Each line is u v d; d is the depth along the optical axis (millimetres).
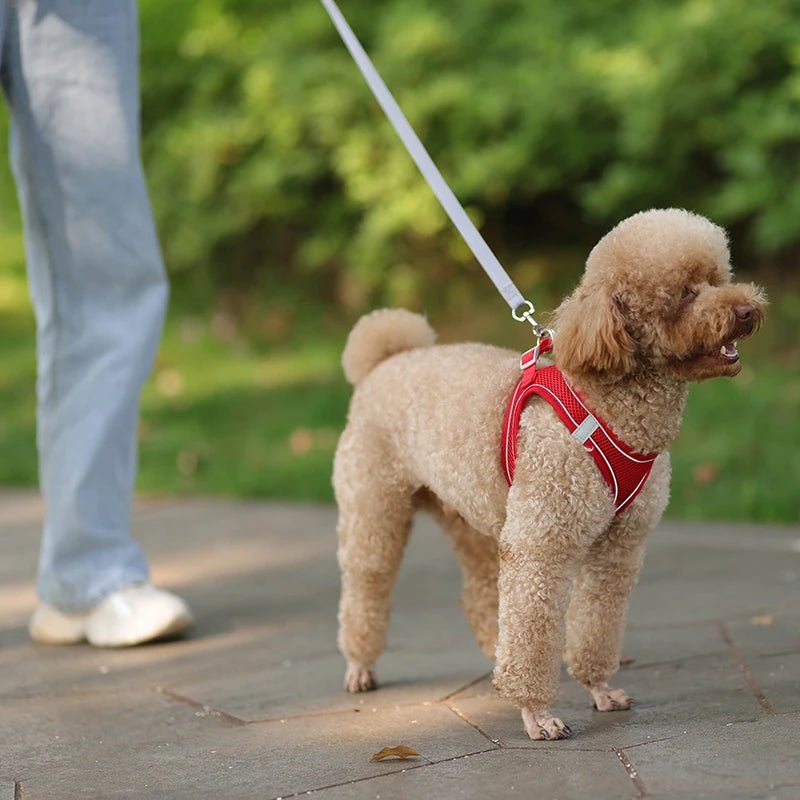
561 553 3484
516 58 10188
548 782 3166
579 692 4000
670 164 9273
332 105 10383
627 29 9594
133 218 4859
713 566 5535
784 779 3031
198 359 11148
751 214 9500
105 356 4879
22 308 14734
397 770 3352
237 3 11828
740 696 3785
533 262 10945
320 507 7301
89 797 3311
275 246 12547
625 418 3438
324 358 10570
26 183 4805
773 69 9047
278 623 5113
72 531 4898
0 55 4695
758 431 7453
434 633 4828
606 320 3348
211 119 11438
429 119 10203
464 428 3742
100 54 4734
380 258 10859
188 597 5621
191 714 4016
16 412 10320
